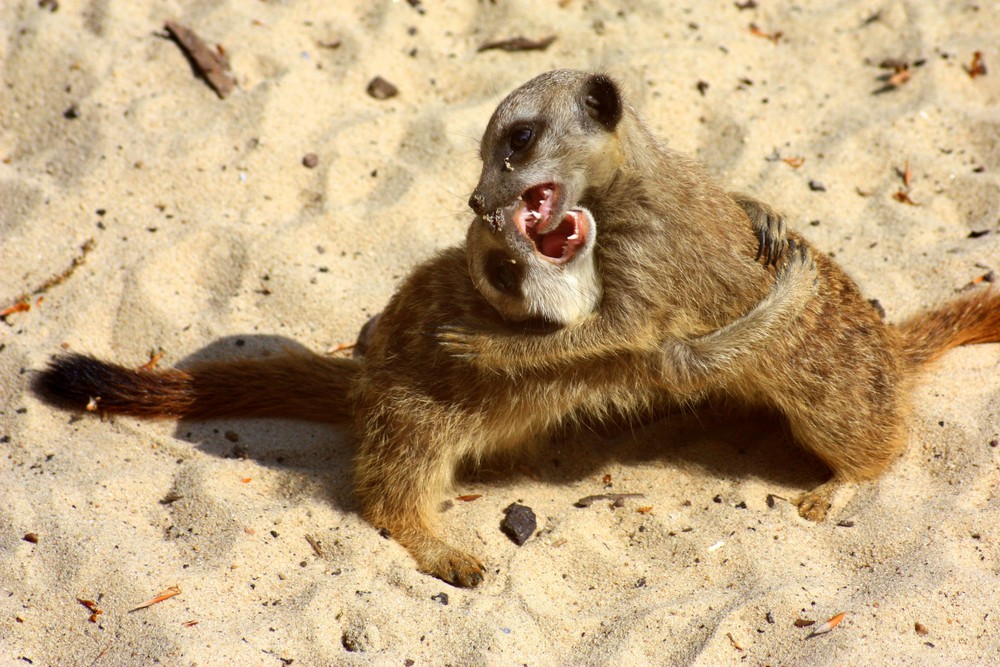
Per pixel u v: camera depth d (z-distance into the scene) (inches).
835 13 534.3
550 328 299.7
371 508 311.9
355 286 400.8
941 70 491.8
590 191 306.2
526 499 322.7
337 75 484.1
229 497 311.6
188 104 465.1
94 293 385.7
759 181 439.8
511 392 312.0
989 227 417.1
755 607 268.8
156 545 292.5
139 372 344.8
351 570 288.0
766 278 312.7
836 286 325.4
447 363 311.0
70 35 484.7
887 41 516.7
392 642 263.6
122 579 275.4
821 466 329.4
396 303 329.1
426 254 410.0
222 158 441.4
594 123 302.5
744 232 314.3
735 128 466.9
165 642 256.7
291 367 349.1
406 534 306.0
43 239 406.0
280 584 283.0
